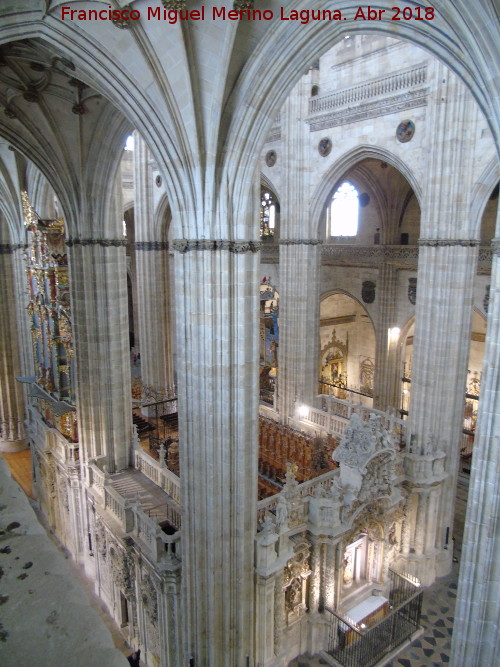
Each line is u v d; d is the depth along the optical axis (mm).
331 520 15406
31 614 1674
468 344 18797
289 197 23328
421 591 16922
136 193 30266
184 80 10594
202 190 11516
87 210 16859
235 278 12016
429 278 18203
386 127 20156
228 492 12852
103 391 18172
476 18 6941
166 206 29719
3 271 27062
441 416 18797
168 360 31766
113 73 11148
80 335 17828
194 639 13906
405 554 19094
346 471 16781
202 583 13469
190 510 13250
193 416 12750
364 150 21125
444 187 17453
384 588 17562
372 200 31625
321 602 15914
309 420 23656
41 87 14117
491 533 8711
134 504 15180
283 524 14156
